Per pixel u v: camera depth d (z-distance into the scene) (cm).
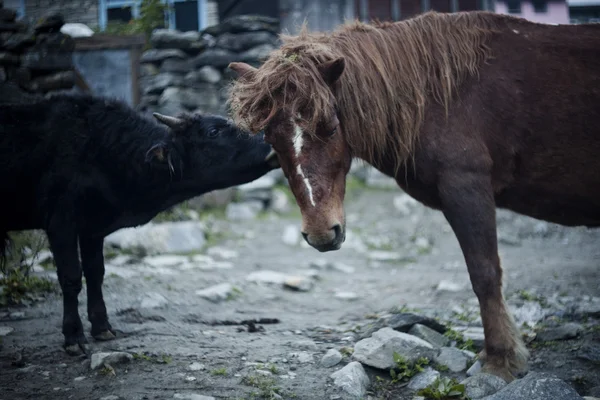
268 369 359
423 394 330
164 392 325
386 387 348
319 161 312
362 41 354
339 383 335
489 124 343
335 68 315
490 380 323
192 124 431
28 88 663
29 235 610
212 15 1252
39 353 386
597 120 336
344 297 589
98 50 1004
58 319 456
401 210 1094
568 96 339
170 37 1085
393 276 704
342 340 420
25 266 552
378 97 342
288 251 840
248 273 678
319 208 310
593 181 342
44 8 966
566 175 344
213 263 720
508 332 338
